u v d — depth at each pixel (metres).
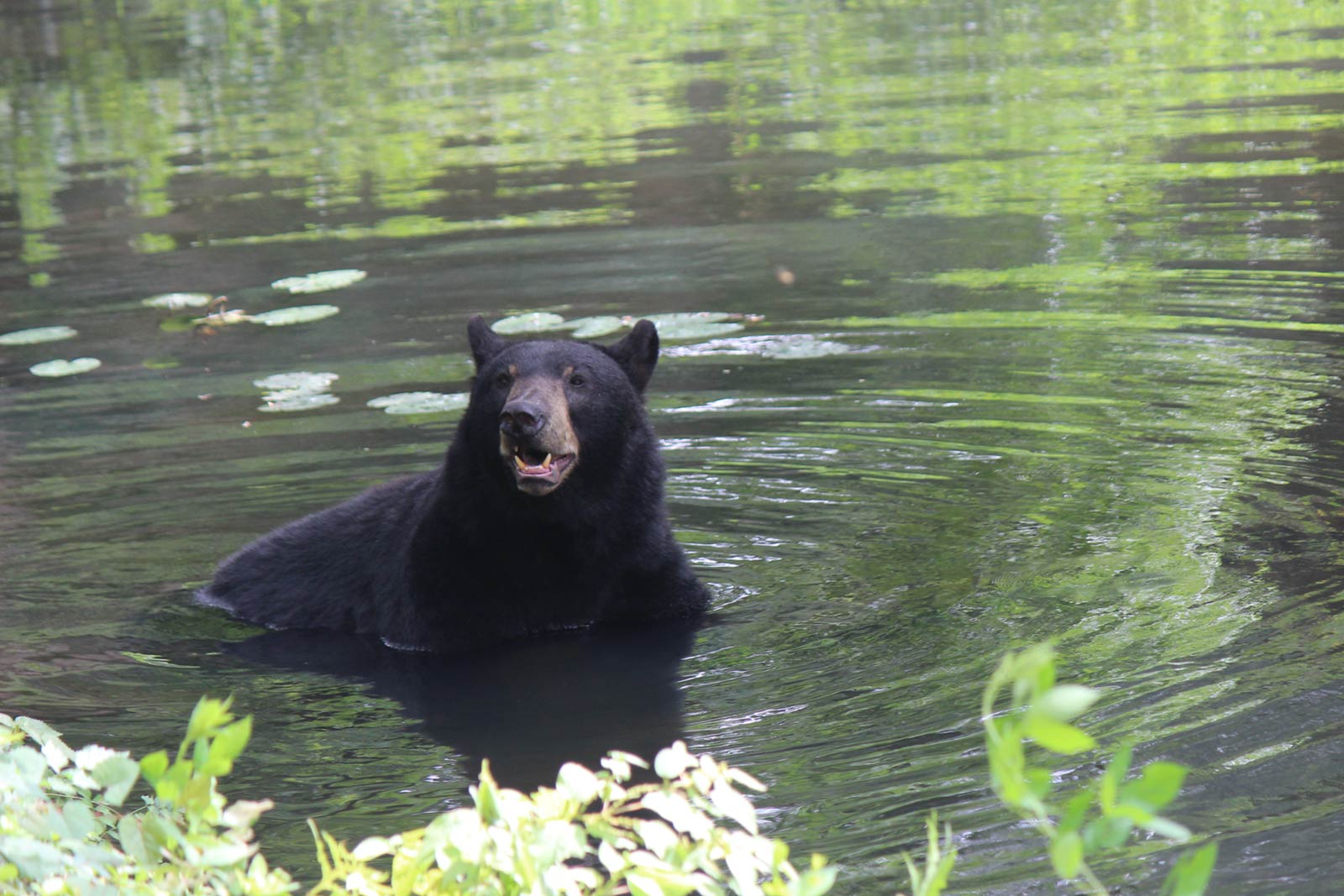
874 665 8.12
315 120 30.58
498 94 32.25
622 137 27.25
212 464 12.50
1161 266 17.14
